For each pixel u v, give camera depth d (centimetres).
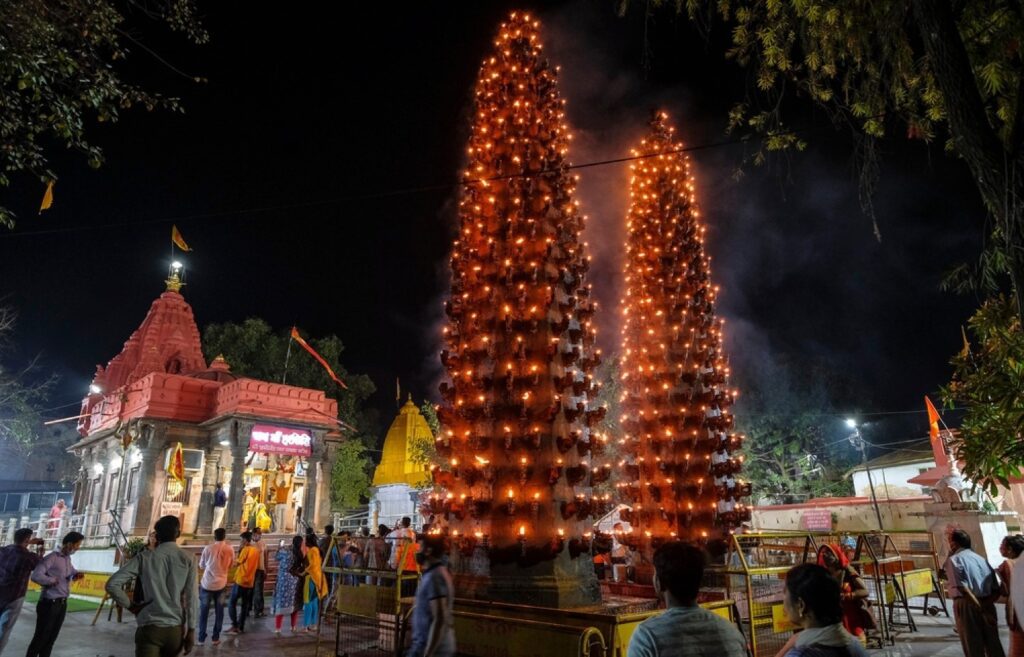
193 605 670
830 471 3769
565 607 852
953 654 1029
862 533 1156
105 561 2305
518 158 1112
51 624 955
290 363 4244
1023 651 685
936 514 1888
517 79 1188
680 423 1343
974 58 535
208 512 2781
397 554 1330
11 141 859
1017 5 504
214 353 4084
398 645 850
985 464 475
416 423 4831
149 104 940
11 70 812
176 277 3897
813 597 329
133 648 1185
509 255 1056
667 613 347
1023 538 755
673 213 1512
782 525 2812
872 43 613
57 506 3275
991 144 391
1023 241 371
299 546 1385
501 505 923
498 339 1025
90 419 3481
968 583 759
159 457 2755
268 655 1094
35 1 823
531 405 968
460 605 873
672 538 1243
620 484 1387
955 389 537
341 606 1004
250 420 2734
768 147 743
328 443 3077
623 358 1480
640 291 1479
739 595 1115
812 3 640
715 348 1437
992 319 505
